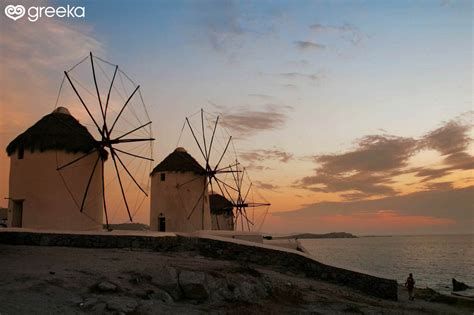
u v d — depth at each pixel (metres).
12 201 20.95
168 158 31.84
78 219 21.09
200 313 10.16
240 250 17.19
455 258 82.38
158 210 30.89
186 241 17.64
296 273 16.78
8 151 21.45
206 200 32.06
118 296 10.19
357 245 180.62
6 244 15.99
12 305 8.57
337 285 16.34
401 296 22.83
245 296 11.95
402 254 98.88
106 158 23.30
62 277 10.84
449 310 17.44
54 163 20.75
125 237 17.03
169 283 11.52
